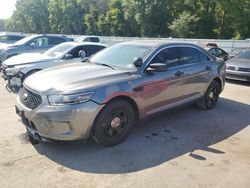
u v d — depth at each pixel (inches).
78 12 2287.2
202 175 138.1
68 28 2347.4
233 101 288.2
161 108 193.8
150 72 180.4
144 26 1627.7
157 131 193.5
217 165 148.5
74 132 147.4
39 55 338.6
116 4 1919.3
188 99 218.5
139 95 172.7
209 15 1530.5
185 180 133.2
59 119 142.9
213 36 1544.0
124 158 152.7
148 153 159.6
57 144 165.3
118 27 1872.5
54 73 171.0
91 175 135.0
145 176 135.6
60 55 323.6
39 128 149.0
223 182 132.6
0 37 571.2
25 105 157.8
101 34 2010.3
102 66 186.4
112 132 163.5
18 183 126.5
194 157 156.8
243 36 1456.7
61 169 139.3
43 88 151.9
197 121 217.8
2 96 276.1
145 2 1594.5
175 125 206.7
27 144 164.6
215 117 229.6
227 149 168.9
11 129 186.9
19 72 293.1
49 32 2807.6
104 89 154.8
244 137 188.9
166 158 154.5
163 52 195.9
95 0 2260.1
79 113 145.6
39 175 133.3
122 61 190.5
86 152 157.8
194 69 218.1
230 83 396.2
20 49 437.4
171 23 1544.0
